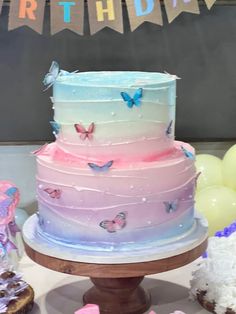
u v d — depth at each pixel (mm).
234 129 2078
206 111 2055
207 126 2068
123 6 1923
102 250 1216
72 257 1193
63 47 1969
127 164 1229
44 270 1593
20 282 1438
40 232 1322
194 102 2045
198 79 2025
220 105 2053
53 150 1338
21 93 1999
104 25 1621
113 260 1178
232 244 1548
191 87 2029
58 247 1236
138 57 1991
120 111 1215
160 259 1192
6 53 1967
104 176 1199
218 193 1820
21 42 1959
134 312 1356
